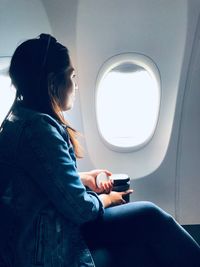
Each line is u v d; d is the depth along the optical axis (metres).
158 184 2.13
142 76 1.95
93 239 1.23
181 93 1.94
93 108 1.98
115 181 1.52
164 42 1.84
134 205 1.26
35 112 1.05
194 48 1.83
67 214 1.04
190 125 2.02
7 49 1.84
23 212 1.02
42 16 1.76
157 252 1.26
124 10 1.76
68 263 1.05
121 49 1.86
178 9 1.75
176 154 2.08
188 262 1.25
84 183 1.48
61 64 1.08
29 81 1.07
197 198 2.15
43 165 1.00
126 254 1.22
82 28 1.79
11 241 1.02
